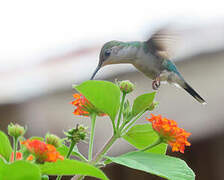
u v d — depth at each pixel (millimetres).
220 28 8148
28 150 2400
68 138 2943
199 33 8078
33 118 9031
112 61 5480
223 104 7770
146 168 2830
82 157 3166
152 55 5488
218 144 7711
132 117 3352
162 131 3205
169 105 8328
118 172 8102
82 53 9977
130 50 5453
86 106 3373
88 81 3043
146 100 3361
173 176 2844
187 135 3229
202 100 5656
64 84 9062
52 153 2342
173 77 5613
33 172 2143
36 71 9734
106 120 8578
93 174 2422
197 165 7785
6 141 2668
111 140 3225
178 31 5273
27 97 9148
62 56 10156
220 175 7605
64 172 2445
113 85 3086
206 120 7855
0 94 9203
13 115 9086
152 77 5629
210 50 8016
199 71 8180
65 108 9039
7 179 2145
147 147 3248
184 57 8148
